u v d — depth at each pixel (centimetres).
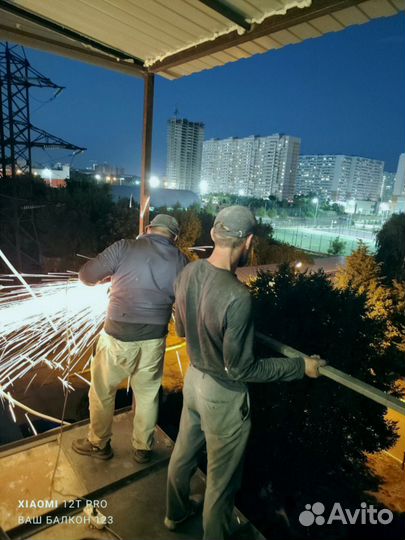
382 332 764
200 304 159
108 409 237
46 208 2089
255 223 160
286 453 662
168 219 228
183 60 259
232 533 206
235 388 167
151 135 303
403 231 2134
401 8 173
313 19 188
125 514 212
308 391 654
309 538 595
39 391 823
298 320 694
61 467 236
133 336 216
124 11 216
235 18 200
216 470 175
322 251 3897
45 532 197
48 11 227
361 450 721
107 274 212
